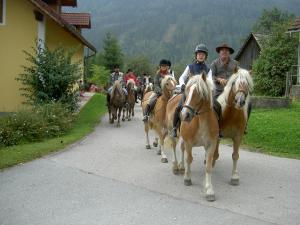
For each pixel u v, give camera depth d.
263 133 12.77
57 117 13.96
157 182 8.34
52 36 23.20
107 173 9.01
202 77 7.18
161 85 10.09
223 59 8.58
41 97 15.87
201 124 7.23
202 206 6.94
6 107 18.09
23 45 18.03
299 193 7.74
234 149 8.16
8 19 17.92
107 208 6.83
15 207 6.86
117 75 19.06
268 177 8.80
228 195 7.55
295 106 18.67
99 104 24.66
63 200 7.21
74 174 8.88
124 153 11.13
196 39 139.50
